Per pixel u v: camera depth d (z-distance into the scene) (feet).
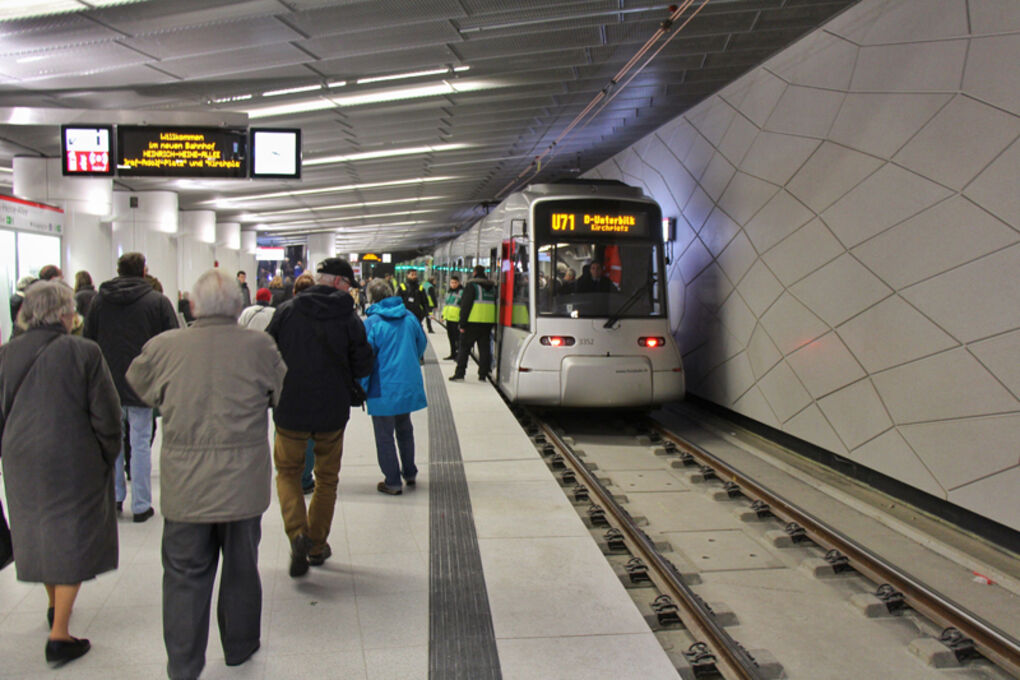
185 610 10.97
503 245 39.32
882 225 23.40
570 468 27.30
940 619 15.40
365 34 27.48
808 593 17.61
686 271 40.37
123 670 11.94
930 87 21.39
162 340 11.33
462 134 48.85
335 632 13.26
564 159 60.23
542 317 32.99
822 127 26.86
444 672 11.96
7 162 52.31
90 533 12.37
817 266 27.14
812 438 27.91
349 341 15.55
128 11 23.38
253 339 11.58
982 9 19.53
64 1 22.43
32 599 14.64
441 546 17.48
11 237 36.94
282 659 12.31
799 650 14.92
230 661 12.00
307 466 21.07
